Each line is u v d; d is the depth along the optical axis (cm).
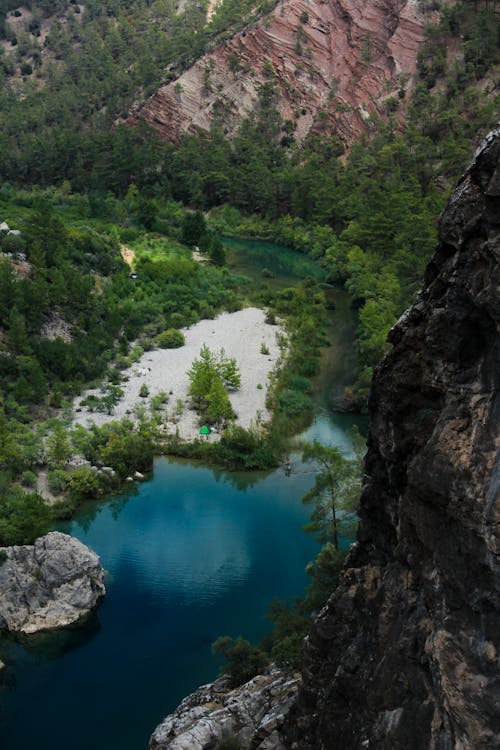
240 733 3036
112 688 4094
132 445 6581
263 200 16325
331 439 6875
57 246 10475
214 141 18450
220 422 7238
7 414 7162
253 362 8681
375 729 1802
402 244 11281
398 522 1989
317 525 4919
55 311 9044
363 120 18662
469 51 17450
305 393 7906
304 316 10050
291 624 3803
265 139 18962
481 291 1581
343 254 12744
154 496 6094
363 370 8262
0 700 4044
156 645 4388
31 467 6400
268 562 5128
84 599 4691
